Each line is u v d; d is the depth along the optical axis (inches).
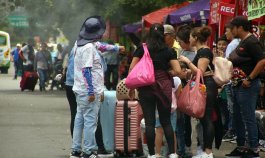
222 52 913.5
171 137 688.4
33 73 2105.1
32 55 2137.1
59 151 818.8
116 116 776.9
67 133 1005.8
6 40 3641.7
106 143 786.2
